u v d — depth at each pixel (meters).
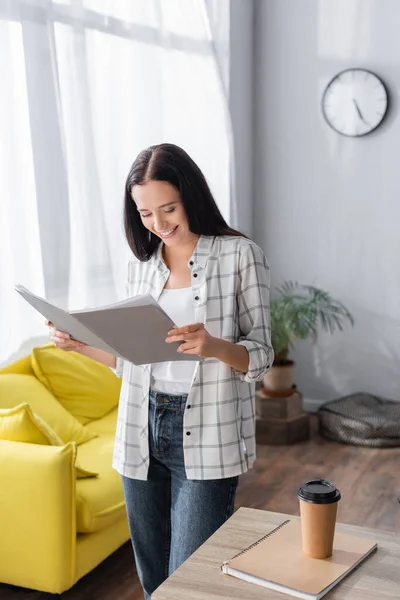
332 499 1.50
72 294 3.35
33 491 2.64
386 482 3.93
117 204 3.65
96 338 1.85
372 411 4.62
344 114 4.82
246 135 4.95
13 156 3.00
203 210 1.98
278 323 4.43
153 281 2.08
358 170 4.86
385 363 4.95
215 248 2.01
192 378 1.98
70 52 3.28
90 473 2.92
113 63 3.59
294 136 4.98
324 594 1.41
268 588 1.44
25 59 3.03
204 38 4.20
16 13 2.99
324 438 4.62
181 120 4.11
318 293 4.74
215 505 1.99
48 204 3.16
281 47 4.93
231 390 1.98
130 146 3.75
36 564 2.68
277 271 5.13
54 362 3.48
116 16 3.59
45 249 3.16
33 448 2.69
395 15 4.65
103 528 2.84
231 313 1.98
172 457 2.01
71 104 3.30
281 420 4.50
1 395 3.12
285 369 4.51
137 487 2.08
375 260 4.89
